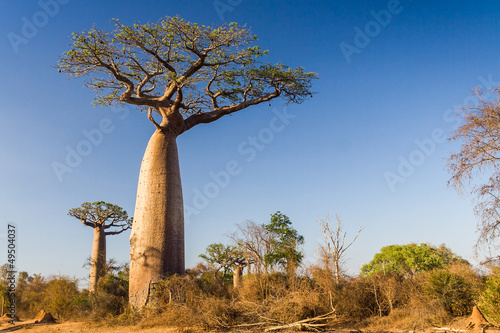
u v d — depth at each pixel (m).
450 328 9.62
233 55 17.83
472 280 11.96
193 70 17.23
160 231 15.98
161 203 16.39
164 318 13.22
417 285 12.88
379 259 36.94
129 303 15.41
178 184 17.27
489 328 9.01
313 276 13.96
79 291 22.70
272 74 19.28
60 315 21.45
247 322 11.98
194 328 12.04
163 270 15.48
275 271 15.38
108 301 17.34
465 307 11.16
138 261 15.65
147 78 17.84
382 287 13.20
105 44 16.00
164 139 17.53
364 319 12.38
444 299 11.26
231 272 26.64
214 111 19.67
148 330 12.46
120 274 20.20
